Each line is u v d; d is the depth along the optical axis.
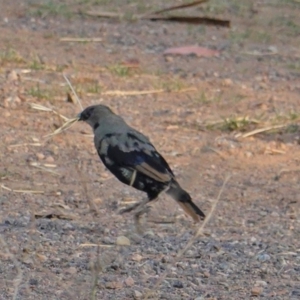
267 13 22.47
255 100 16.58
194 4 20.47
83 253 9.97
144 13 21.98
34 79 16.61
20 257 9.70
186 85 17.14
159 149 13.91
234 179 13.05
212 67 18.52
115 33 20.42
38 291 8.87
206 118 15.51
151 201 10.57
